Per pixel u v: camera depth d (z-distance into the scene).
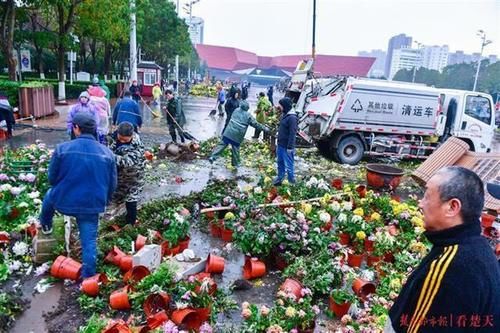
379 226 6.18
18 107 16.05
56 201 4.29
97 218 4.46
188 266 4.77
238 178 9.69
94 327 3.41
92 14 23.09
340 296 4.24
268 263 5.39
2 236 5.05
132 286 4.15
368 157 14.37
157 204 6.68
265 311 3.82
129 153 5.59
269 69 138.62
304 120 13.66
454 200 1.82
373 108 12.86
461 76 66.38
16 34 20.25
